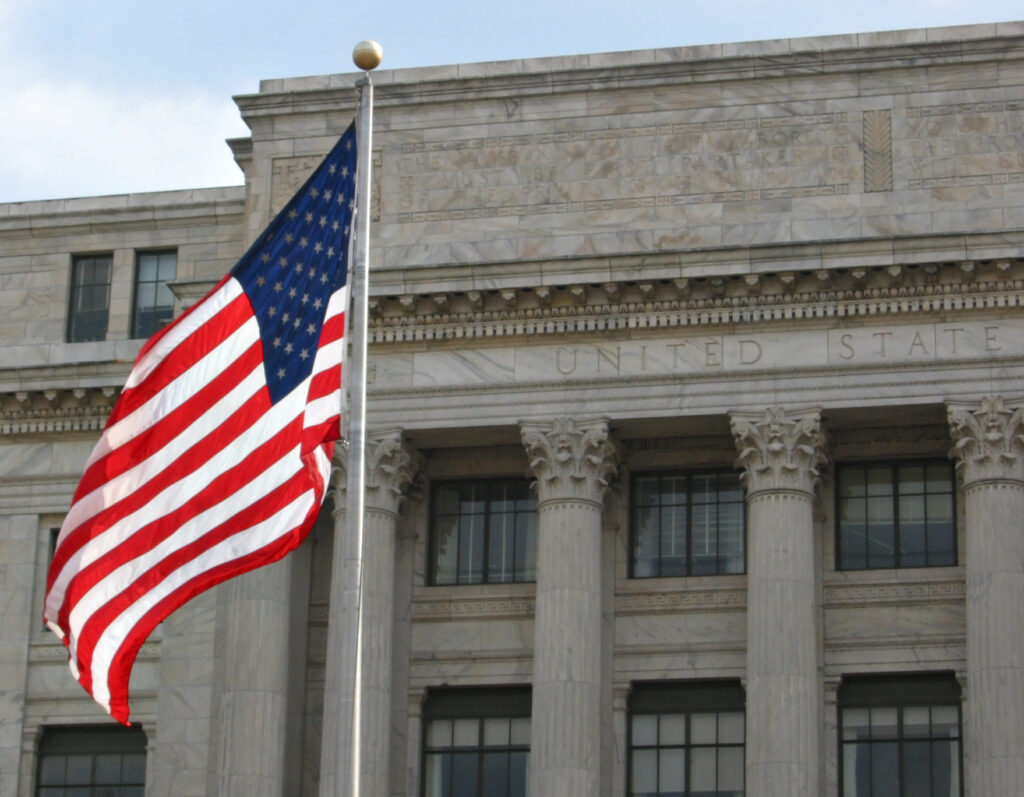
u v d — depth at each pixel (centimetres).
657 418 6225
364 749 6059
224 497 4575
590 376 6278
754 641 5988
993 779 5744
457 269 6328
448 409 6338
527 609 6394
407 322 6400
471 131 6681
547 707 6022
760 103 6538
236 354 4681
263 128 6838
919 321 6144
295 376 4616
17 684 6619
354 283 4603
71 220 7081
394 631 6369
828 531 6300
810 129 6488
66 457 6800
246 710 6178
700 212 6462
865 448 6328
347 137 4756
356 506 4453
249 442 4603
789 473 6100
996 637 5850
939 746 6100
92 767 6569
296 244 4731
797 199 6425
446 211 6619
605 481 6281
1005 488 5978
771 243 6172
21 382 6762
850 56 6519
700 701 6256
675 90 6600
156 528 4591
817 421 6112
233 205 6994
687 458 6425
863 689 6184
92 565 4588
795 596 5994
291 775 6303
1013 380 6050
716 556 6369
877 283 6150
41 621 6700
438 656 6378
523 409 6294
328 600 6475
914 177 6391
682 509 6438
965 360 6081
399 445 6338
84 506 4625
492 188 6612
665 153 6544
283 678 6256
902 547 6278
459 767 6328
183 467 4622
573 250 6494
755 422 6144
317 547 6550
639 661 6275
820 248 6138
